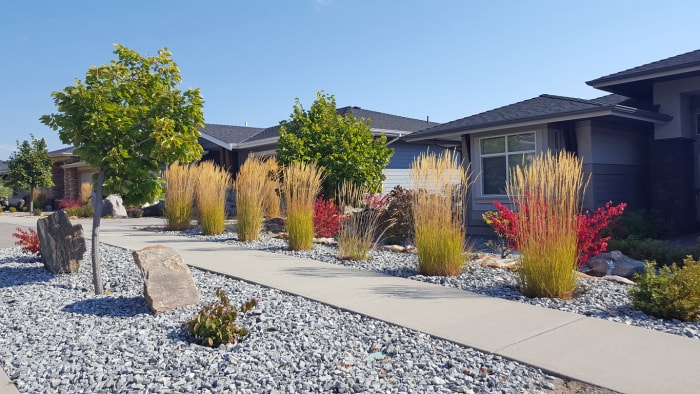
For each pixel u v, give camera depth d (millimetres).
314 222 11180
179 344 4500
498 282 6633
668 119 12492
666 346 4160
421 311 5281
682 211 12484
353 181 12547
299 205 9758
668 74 11695
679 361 3820
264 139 19734
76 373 3934
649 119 11898
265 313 5352
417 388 3506
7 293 6691
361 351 4238
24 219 22844
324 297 5914
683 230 12477
